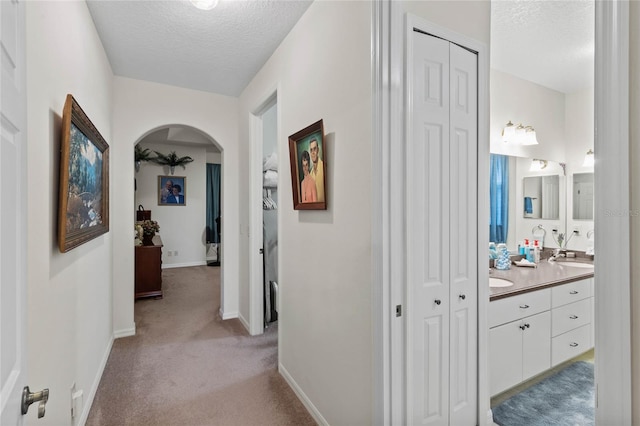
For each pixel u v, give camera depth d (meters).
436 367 1.49
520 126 2.73
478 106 1.60
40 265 1.20
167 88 3.24
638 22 0.59
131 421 1.84
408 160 1.35
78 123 1.55
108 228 2.43
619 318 0.60
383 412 1.30
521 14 1.87
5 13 0.66
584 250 2.91
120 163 3.04
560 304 2.25
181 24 2.18
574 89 2.94
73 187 1.49
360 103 1.44
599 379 0.63
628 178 0.59
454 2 1.52
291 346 2.21
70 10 1.60
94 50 2.15
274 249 3.58
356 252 1.48
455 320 1.55
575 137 2.96
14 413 0.69
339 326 1.62
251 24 2.16
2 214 0.64
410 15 1.35
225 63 2.75
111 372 2.39
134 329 3.12
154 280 4.34
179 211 6.79
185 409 1.96
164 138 6.05
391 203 1.30
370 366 1.39
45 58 1.26
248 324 3.22
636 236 0.59
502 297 1.90
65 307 1.48
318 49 1.82
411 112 1.36
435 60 1.46
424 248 1.44
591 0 1.74
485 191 1.63
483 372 1.65
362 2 1.43
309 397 1.94
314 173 1.82
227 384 2.24
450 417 1.54
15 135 0.72
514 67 2.55
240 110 3.50
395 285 1.31
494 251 2.73
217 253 7.25
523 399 2.03
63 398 1.46
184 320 3.52
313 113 1.87
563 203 3.02
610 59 0.60
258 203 3.19
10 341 0.68
